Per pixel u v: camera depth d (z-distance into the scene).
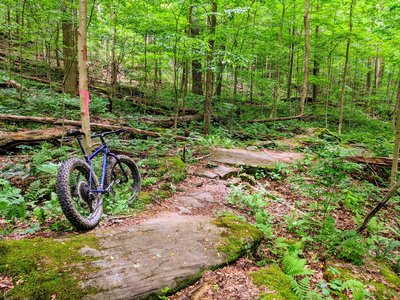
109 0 9.45
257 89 16.81
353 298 3.13
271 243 4.00
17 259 2.60
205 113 10.14
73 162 3.44
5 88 10.83
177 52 8.84
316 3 13.79
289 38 14.66
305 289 2.99
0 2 9.30
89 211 3.72
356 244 3.89
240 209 4.97
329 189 6.20
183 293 2.80
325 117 14.99
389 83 20.73
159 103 13.64
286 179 6.98
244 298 2.73
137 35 12.27
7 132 6.59
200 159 7.49
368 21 12.19
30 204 3.91
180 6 8.59
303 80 14.92
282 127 13.09
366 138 11.98
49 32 9.34
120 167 4.65
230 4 9.91
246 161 7.61
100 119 9.30
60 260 2.71
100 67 17.78
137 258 2.98
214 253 3.27
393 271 3.93
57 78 13.96
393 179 6.71
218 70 9.64
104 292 2.52
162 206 4.67
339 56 15.14
